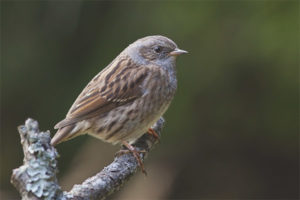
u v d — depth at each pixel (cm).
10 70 1332
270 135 1324
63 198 536
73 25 1341
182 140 1315
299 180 1386
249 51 1259
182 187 1359
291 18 1242
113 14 1338
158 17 1301
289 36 1234
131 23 1316
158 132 837
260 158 1380
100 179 626
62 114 1326
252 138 1348
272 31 1247
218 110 1297
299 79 1242
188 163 1341
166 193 1295
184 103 1284
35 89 1343
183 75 1284
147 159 1321
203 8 1288
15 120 1363
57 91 1341
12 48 1332
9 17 1332
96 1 1338
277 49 1240
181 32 1284
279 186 1399
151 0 1321
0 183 1388
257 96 1295
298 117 1282
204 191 1362
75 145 1311
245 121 1312
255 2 1282
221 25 1282
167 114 1290
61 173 1320
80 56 1348
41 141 536
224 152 1365
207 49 1279
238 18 1284
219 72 1277
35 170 527
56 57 1344
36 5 1333
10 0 1330
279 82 1266
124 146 789
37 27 1339
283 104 1286
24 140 537
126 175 661
